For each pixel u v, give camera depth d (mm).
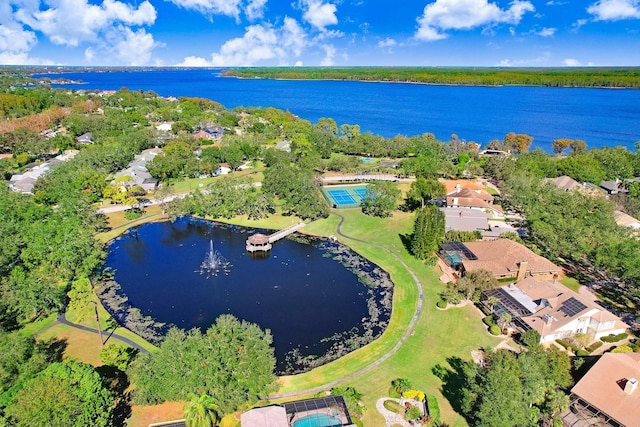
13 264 78812
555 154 195875
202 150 167250
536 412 45719
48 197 115000
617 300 73062
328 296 77500
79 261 77688
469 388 49094
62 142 177875
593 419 46469
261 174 153875
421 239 88375
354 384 55125
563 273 82500
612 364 50500
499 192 131250
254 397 51219
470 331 65625
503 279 79375
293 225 109438
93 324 68125
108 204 122250
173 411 49906
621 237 84625
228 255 94188
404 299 75375
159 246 98875
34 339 57688
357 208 120500
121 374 56344
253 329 55938
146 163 149000
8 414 40125
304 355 61875
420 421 48375
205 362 50875
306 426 46750
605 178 137750
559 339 62438
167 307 73875
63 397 41375
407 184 143250
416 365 58469
